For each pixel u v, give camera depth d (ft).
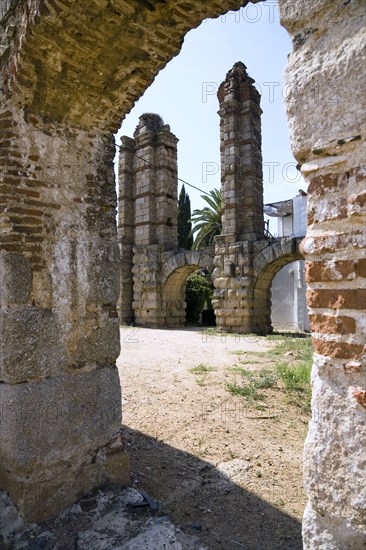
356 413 5.52
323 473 5.80
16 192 11.71
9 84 11.69
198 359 34.91
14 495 11.33
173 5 11.22
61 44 11.08
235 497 13.30
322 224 6.09
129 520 11.34
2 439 11.56
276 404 22.26
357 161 5.67
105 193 13.80
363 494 5.35
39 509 11.22
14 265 11.45
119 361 33.60
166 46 12.41
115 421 13.24
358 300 5.61
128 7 10.84
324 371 5.94
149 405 21.85
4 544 10.37
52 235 12.32
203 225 90.33
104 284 13.34
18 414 11.09
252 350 40.01
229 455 16.25
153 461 15.58
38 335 11.68
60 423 11.85
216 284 58.85
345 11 5.83
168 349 40.70
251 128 59.26
